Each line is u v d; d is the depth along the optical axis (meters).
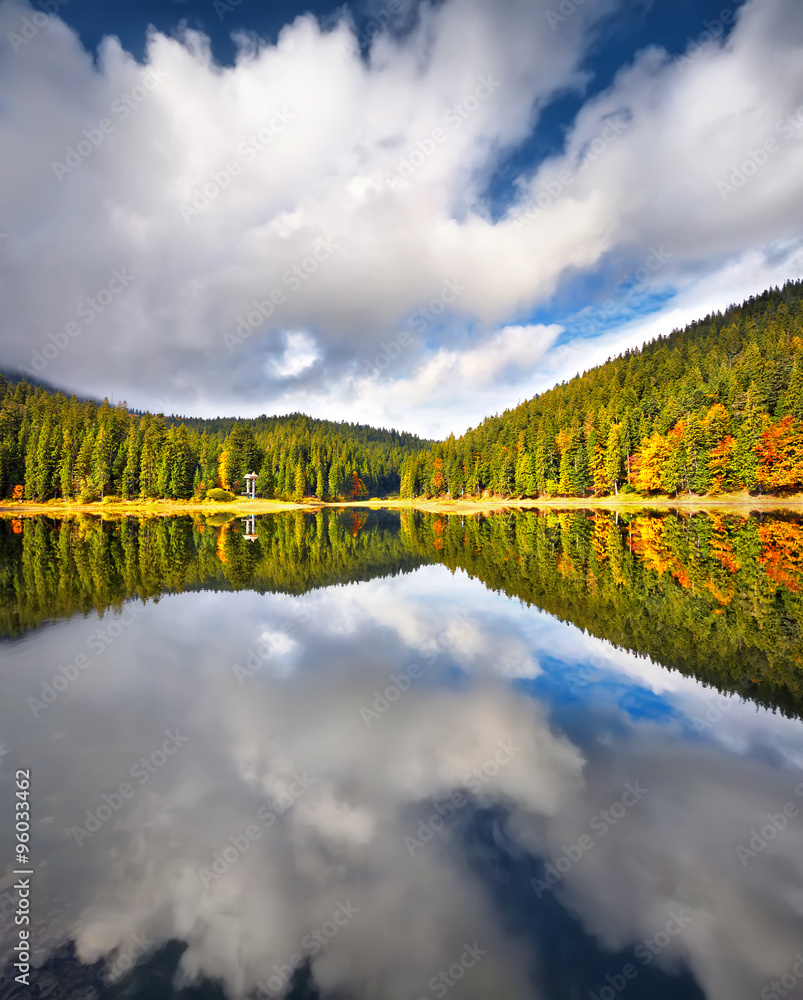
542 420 90.06
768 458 50.78
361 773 5.72
